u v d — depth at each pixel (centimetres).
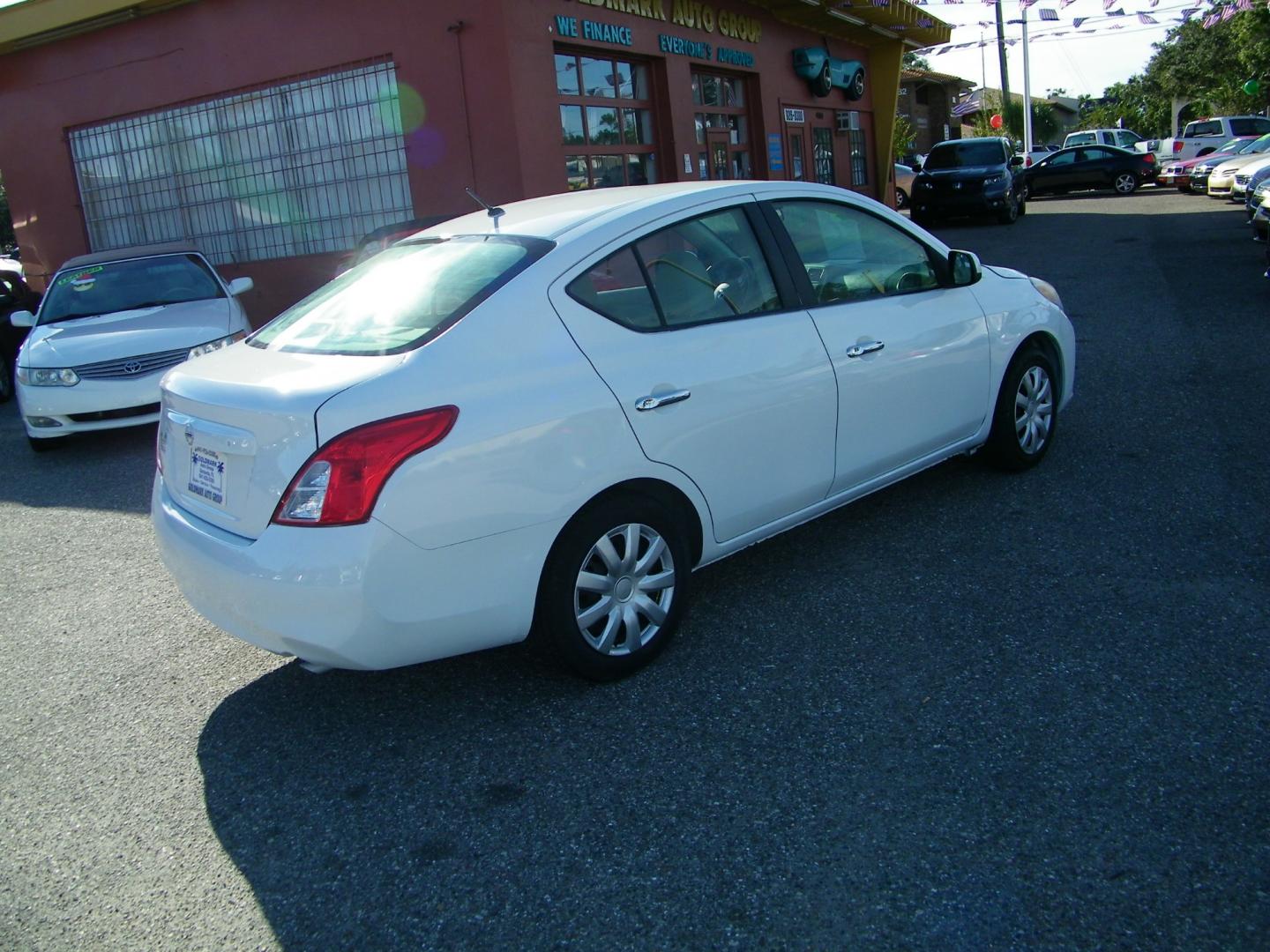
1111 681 330
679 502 367
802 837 271
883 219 462
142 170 1331
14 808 321
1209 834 258
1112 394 680
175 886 278
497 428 312
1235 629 355
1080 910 237
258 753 341
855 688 342
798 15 1655
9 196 1432
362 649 301
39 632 459
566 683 365
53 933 263
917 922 238
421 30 1063
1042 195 2961
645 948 239
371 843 288
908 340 444
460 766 320
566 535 334
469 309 327
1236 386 672
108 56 1294
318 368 323
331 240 1213
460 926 252
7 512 662
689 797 293
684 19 1337
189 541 329
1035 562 425
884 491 529
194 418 336
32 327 873
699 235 386
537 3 1056
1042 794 278
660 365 354
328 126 1166
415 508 298
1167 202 2331
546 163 1077
